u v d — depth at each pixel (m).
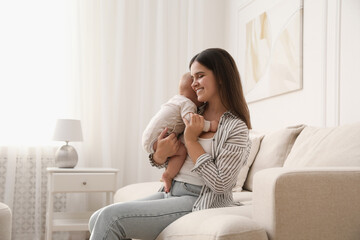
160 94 3.83
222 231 1.12
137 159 3.80
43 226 3.55
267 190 1.21
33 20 3.58
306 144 1.97
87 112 3.70
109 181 3.19
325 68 2.41
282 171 1.22
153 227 1.38
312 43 2.56
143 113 3.81
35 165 3.55
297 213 1.19
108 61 3.75
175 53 3.92
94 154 3.72
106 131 3.68
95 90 3.73
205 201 1.42
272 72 3.03
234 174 1.39
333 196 1.22
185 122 1.46
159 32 3.87
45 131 3.57
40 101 3.57
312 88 2.56
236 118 1.46
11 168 3.45
